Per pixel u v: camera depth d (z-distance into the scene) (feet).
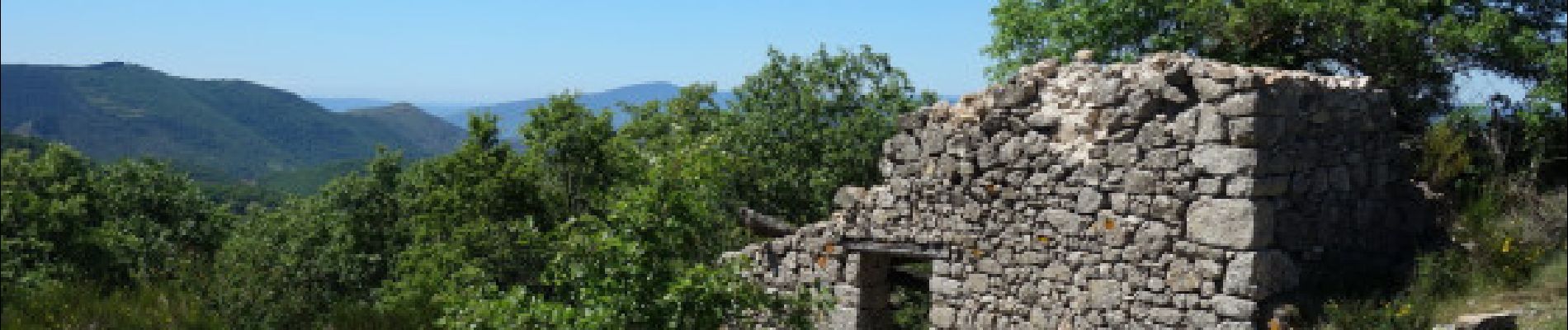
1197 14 59.72
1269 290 35.40
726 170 69.15
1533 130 52.60
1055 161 39.93
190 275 59.00
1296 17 57.62
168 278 62.44
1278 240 36.32
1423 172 45.68
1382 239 43.45
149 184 149.59
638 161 54.65
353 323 57.21
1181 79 36.83
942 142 43.62
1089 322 38.81
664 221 30.99
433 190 75.05
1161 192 37.06
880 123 90.48
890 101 94.48
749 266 34.47
